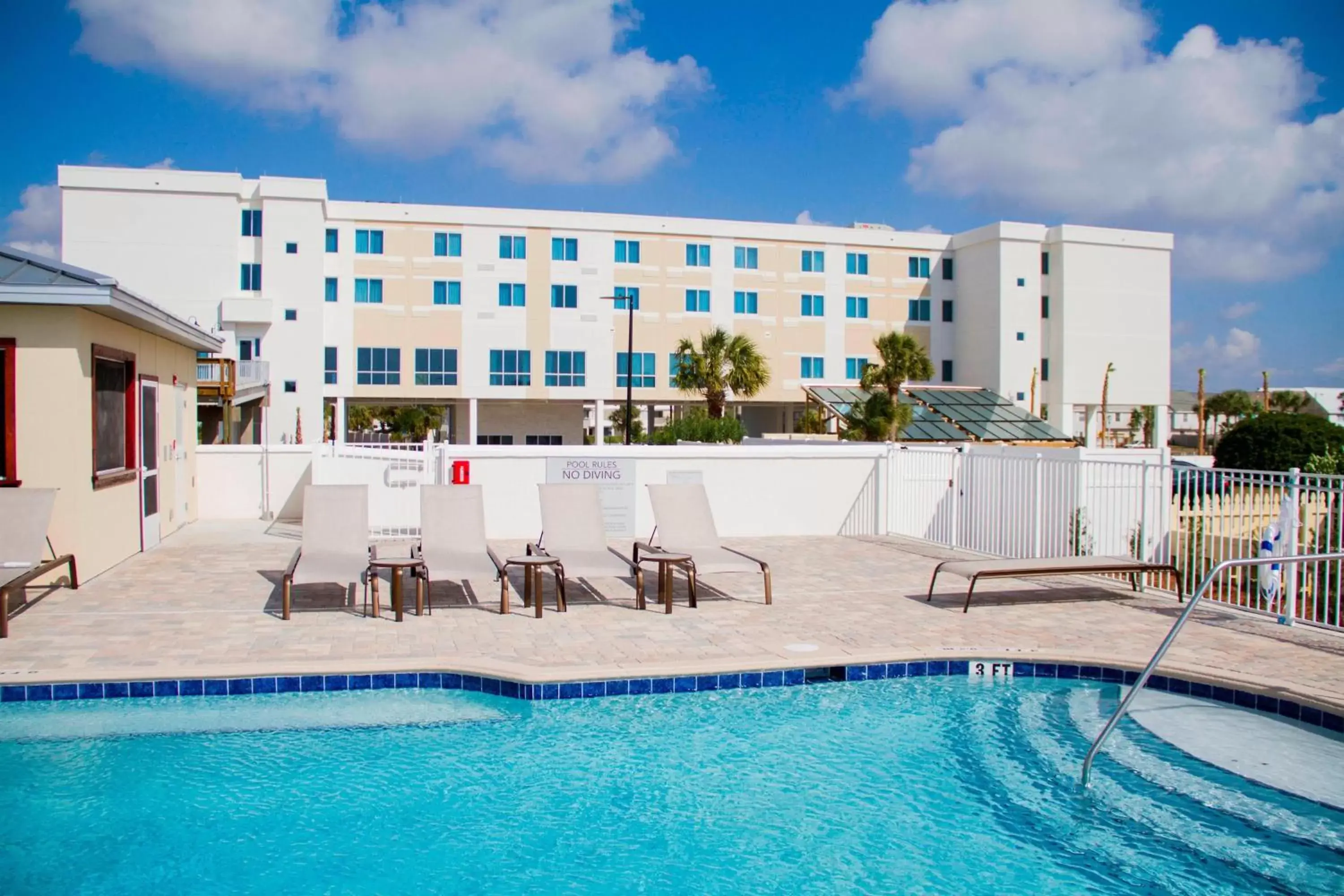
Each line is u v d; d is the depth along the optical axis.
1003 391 49.62
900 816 5.44
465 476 14.35
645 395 46.59
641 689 7.14
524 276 44.78
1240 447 22.83
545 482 14.79
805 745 6.45
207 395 24.98
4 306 9.80
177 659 7.18
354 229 43.00
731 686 7.35
